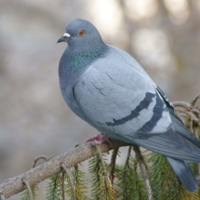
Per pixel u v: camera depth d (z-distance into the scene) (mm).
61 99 17766
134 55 18422
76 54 7461
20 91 17984
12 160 15898
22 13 20391
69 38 7477
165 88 16469
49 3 20672
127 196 6531
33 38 19875
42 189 13719
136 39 18922
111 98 7023
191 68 16719
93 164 6363
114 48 7586
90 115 7191
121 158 13648
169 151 6512
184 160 6402
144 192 6543
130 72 7098
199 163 6402
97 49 7508
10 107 17469
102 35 19562
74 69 7418
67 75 7453
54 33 20047
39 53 19344
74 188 5656
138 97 7031
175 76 16656
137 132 6977
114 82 7031
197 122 6812
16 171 15664
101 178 6090
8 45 19500
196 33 17359
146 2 19453
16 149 16156
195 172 6957
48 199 6133
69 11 20594
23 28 20125
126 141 7078
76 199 6055
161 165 6547
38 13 20422
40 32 20094
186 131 6719
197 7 17719
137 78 7086
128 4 19719
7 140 16359
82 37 7434
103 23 19875
